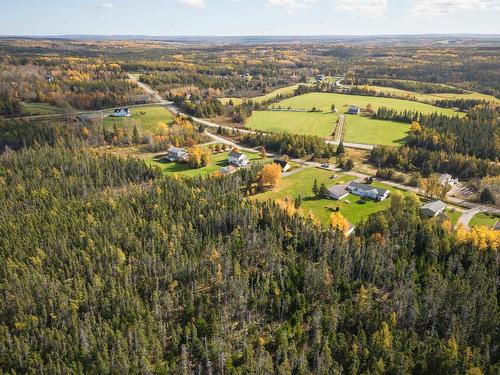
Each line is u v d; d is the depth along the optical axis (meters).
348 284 104.31
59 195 147.75
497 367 79.31
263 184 174.38
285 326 93.44
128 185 166.75
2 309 96.44
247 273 108.06
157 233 122.81
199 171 197.12
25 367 84.56
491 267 111.25
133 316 94.88
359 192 168.62
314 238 120.69
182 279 110.25
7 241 117.81
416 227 125.25
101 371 81.75
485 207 158.50
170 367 86.19
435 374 82.44
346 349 86.56
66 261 113.44
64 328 92.12
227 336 92.19
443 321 96.19
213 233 126.88
